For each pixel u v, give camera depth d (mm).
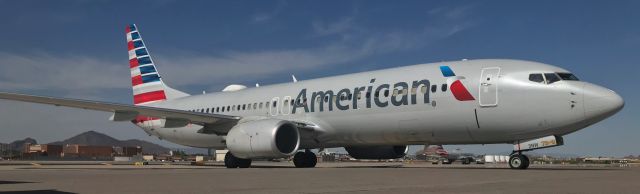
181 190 8164
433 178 11055
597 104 15234
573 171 14555
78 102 18203
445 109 17125
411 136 18406
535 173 13188
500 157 67375
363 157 23234
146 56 29844
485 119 16516
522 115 15992
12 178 11094
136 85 30094
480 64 17125
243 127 19141
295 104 21328
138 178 11086
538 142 16375
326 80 21078
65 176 11898
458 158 54406
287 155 18375
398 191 7941
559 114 15586
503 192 7727
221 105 24859
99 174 12883
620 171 14734
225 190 8188
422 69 18266
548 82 15852
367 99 19000
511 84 16172
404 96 18062
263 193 7668
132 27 30828
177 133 25969
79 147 100062
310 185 9188
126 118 19734
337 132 20078
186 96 27844
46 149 93812
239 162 21391
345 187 8727
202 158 72875
